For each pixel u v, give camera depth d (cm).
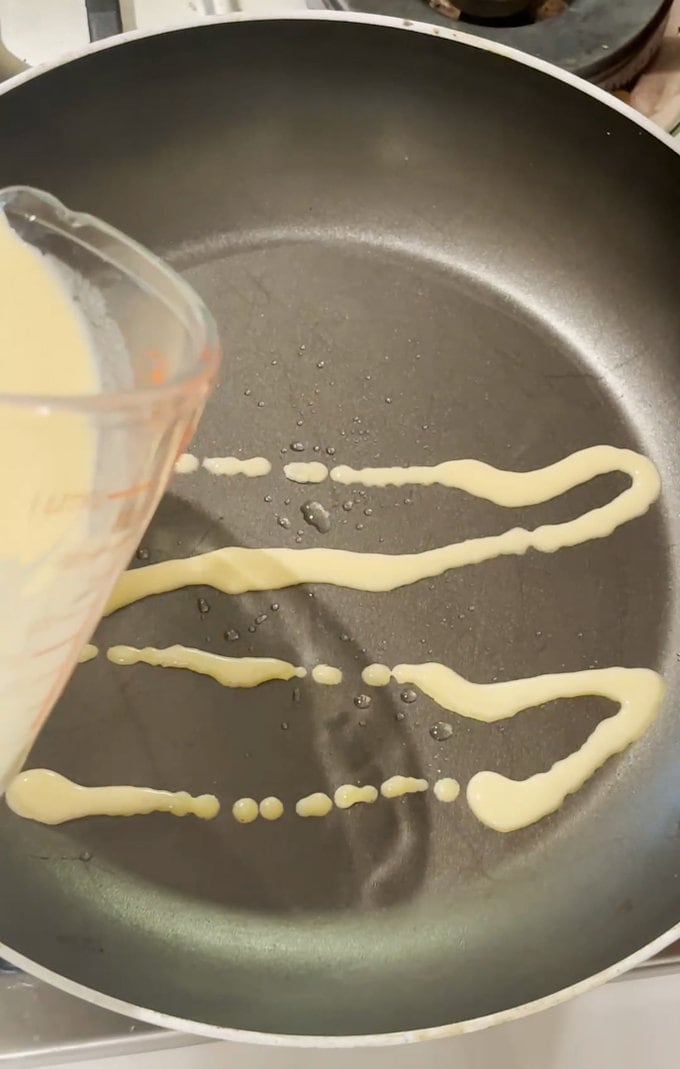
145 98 56
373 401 57
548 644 54
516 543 56
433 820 52
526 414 58
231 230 60
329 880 51
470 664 54
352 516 55
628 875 51
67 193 57
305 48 56
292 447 56
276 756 52
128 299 43
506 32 57
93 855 50
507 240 60
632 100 59
